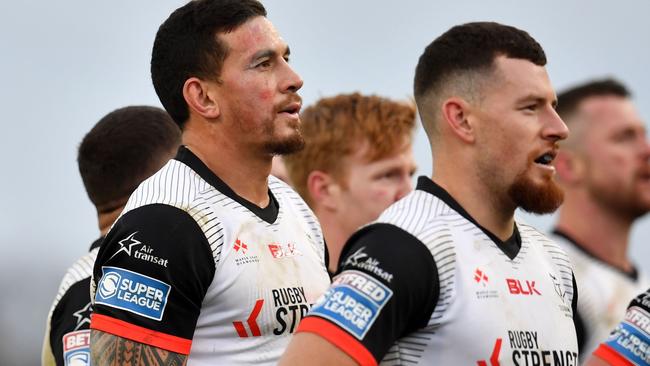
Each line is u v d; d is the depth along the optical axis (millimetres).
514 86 14383
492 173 14414
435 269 13703
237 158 15500
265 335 14930
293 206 16266
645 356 15297
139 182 17453
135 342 14383
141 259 14547
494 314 13875
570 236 23406
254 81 15367
